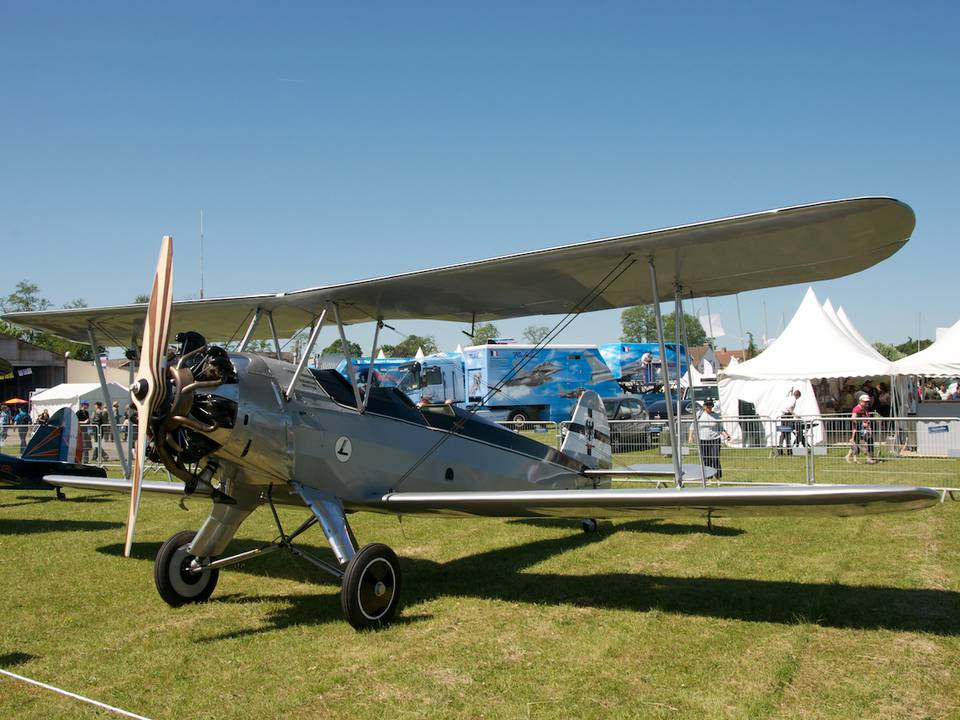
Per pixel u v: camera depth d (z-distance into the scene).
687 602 5.09
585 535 7.77
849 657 3.93
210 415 4.58
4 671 3.88
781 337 18.12
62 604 5.29
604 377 26.42
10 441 21.36
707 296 6.62
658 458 13.02
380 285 5.75
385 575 4.79
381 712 3.37
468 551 7.06
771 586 5.43
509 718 3.28
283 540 5.33
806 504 4.29
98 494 11.93
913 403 18.91
